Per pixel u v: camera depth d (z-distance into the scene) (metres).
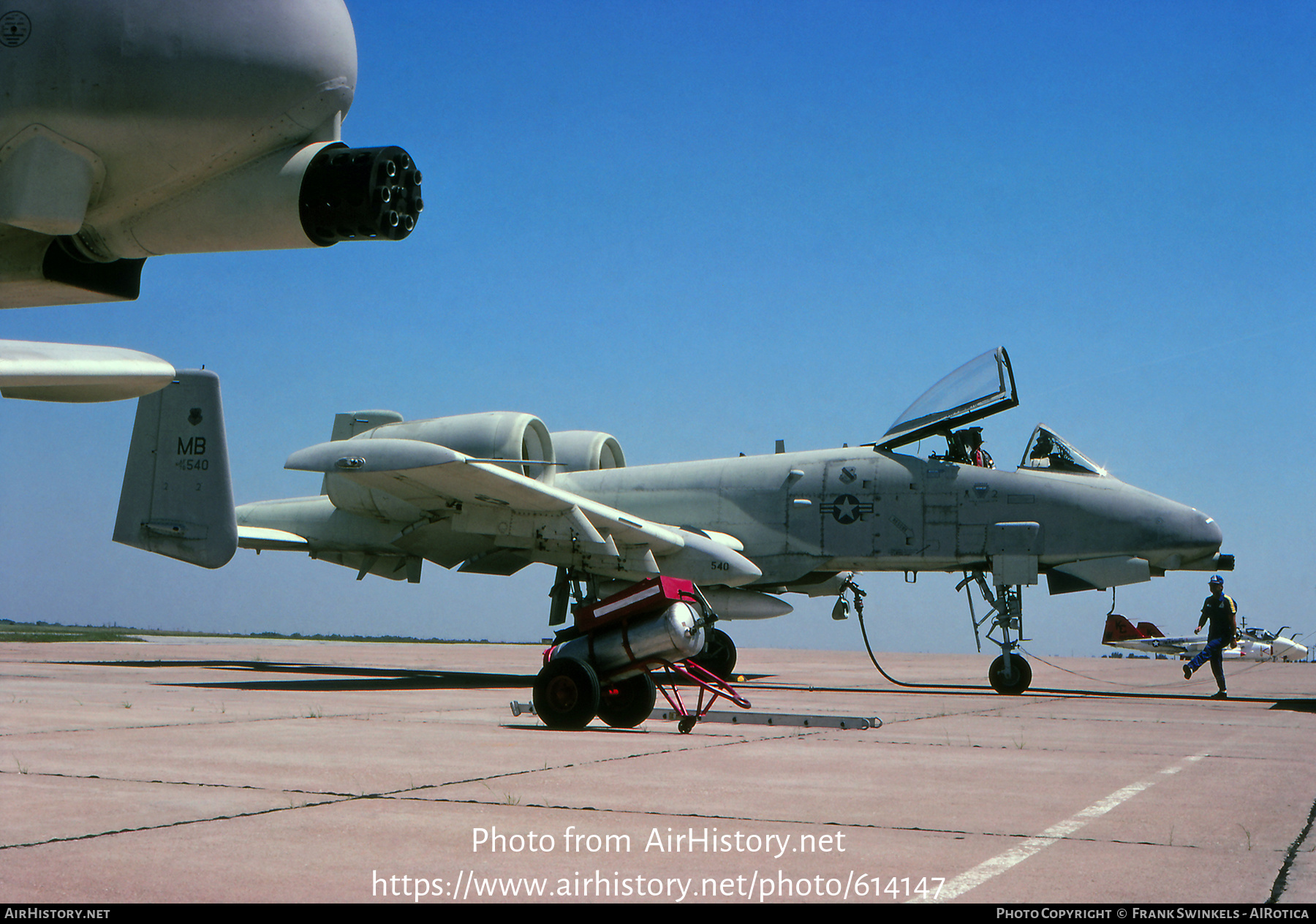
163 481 15.91
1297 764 6.97
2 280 4.41
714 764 6.52
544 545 15.02
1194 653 40.16
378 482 13.88
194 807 4.67
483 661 26.58
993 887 3.55
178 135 4.06
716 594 15.68
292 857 3.79
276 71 4.12
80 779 5.41
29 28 3.91
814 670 25.81
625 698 8.77
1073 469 15.18
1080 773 6.33
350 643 48.44
